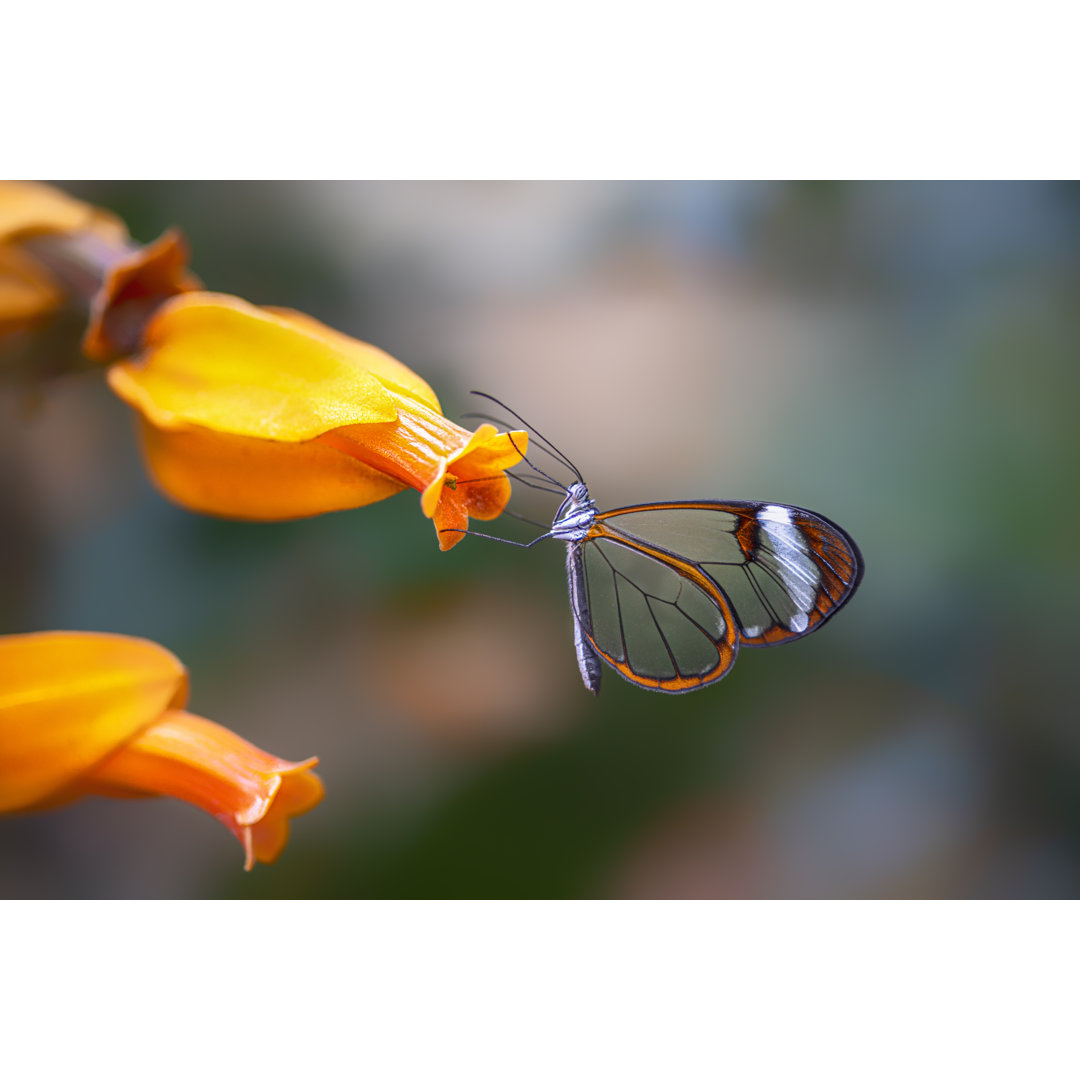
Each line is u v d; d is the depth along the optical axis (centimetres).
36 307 43
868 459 50
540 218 51
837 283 51
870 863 49
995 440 50
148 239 49
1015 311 51
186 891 48
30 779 43
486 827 48
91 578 48
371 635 49
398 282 51
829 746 49
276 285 50
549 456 50
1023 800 49
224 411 42
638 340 51
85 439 49
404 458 42
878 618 49
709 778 49
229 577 49
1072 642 49
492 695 49
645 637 46
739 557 46
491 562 49
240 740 43
